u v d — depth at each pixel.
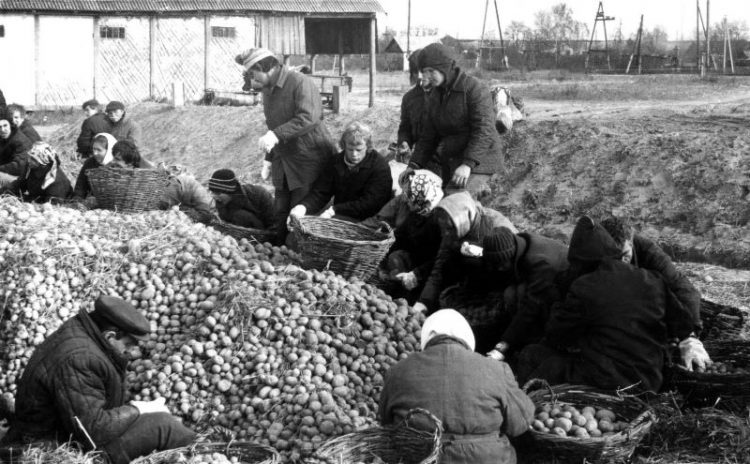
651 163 14.04
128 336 5.39
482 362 5.13
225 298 6.37
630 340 5.93
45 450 5.14
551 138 15.42
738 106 15.94
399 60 57.34
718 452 5.62
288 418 5.68
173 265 6.79
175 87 26.19
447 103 8.04
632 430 5.30
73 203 9.09
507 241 6.48
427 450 4.91
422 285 7.58
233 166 21.06
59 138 25.77
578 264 6.16
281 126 8.34
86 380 5.14
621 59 45.41
